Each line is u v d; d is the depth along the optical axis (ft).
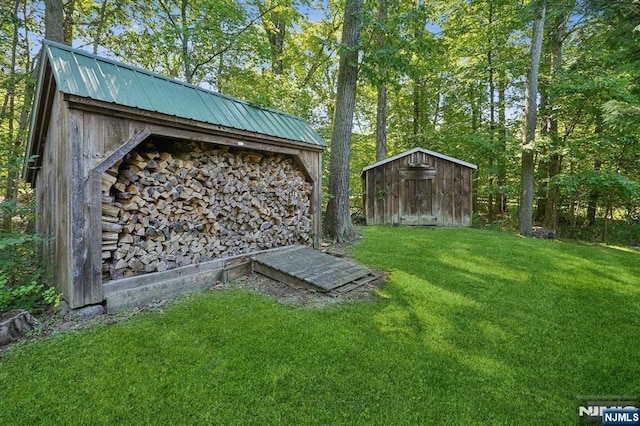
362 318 9.90
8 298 8.88
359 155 52.75
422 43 22.77
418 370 7.14
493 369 7.24
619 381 6.87
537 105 30.76
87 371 6.86
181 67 31.71
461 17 36.88
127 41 30.35
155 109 10.45
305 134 17.84
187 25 26.40
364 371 7.06
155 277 11.09
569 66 30.07
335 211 22.48
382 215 34.22
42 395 6.10
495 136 37.55
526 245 21.57
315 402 6.07
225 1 27.04
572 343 8.52
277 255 15.08
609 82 24.20
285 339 8.42
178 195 12.00
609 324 9.76
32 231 13.73
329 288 12.01
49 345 7.80
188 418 5.62
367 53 22.65
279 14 33.55
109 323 9.09
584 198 32.60
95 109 9.31
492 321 9.83
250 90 28.53
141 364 7.16
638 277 14.78
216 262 13.17
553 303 11.43
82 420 5.52
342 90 22.72
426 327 9.34
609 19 15.10
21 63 25.54
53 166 10.61
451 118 46.37
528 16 25.43
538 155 29.78
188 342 8.15
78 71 9.46
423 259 17.40
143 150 11.87
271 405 5.97
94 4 28.53
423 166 32.68
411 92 48.03
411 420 5.65
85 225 9.27
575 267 16.31
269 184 16.06
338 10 41.47
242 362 7.32
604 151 28.91
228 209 14.01
